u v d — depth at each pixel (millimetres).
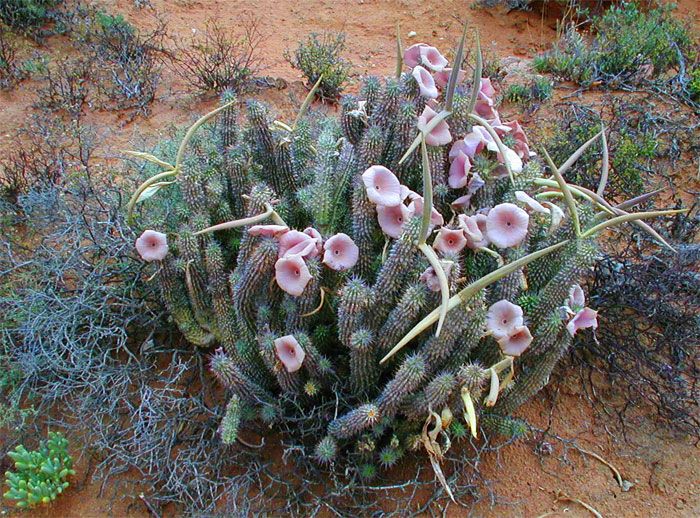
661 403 1357
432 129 1138
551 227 1119
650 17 2629
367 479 1183
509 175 1203
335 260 1080
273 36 2811
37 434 1293
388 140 1229
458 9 3006
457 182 1188
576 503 1234
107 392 1304
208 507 1136
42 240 1504
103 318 1351
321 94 2318
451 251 1043
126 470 1250
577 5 2881
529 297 1163
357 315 1049
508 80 2352
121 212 1511
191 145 1484
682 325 1429
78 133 1890
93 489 1235
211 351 1375
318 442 1180
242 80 2305
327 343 1184
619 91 2271
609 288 1430
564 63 2354
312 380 1131
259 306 1167
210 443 1221
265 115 1318
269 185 1372
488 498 1225
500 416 1201
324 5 3025
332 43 2578
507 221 1068
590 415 1372
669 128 2035
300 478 1165
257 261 1088
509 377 1102
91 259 1492
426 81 1213
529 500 1232
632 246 1649
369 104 1300
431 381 1076
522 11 2953
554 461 1290
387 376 1166
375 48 2791
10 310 1391
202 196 1275
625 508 1231
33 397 1326
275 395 1239
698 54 2434
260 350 1111
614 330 1458
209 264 1204
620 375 1410
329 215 1218
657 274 1455
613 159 1790
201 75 2271
